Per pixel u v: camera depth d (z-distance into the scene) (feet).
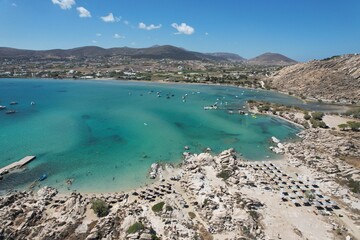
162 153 283.79
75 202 179.01
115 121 413.18
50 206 178.09
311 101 636.07
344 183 214.90
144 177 227.40
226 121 433.89
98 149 290.35
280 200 187.62
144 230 140.15
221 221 156.46
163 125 396.57
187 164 252.01
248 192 196.03
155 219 157.69
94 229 145.48
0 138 318.65
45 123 391.45
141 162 258.78
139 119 429.79
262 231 152.76
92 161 258.78
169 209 166.20
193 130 375.66
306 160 261.24
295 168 246.47
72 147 294.25
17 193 195.11
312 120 403.54
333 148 286.87
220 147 308.19
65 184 213.46
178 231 145.07
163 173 233.96
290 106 546.26
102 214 164.86
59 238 141.90
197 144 316.81
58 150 284.41
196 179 210.38
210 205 170.60
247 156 280.31
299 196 191.62
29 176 225.76
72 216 162.40
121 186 211.20
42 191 196.75
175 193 196.54
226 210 164.76
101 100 609.83
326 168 239.09
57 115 446.19
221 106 561.84
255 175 223.92
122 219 156.15
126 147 298.76
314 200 186.29
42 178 221.25
